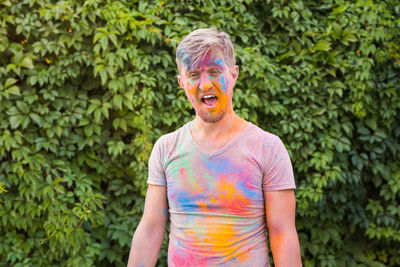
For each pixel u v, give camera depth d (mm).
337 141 3094
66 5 2557
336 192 3152
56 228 2525
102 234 2795
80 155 2738
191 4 2877
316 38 3174
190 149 1279
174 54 2850
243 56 2826
